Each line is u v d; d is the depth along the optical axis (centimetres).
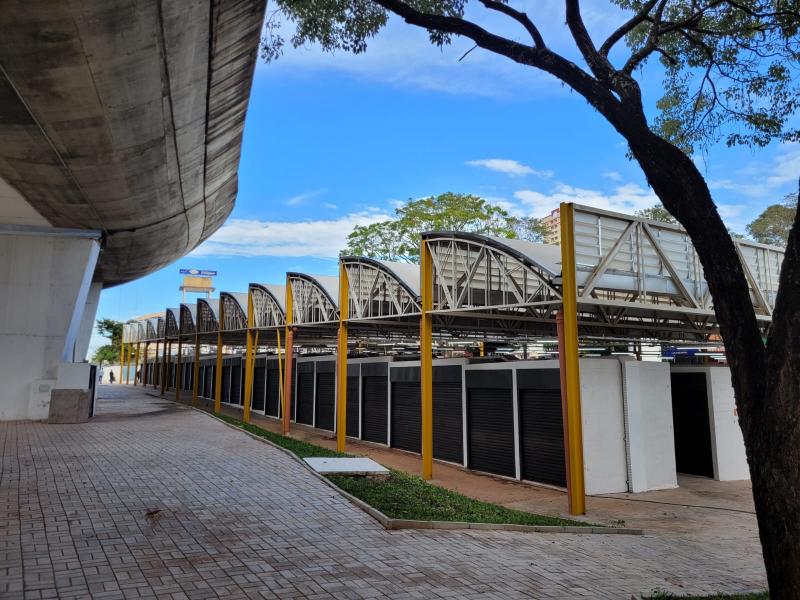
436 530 730
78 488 802
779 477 400
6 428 1415
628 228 1123
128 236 2009
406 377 1762
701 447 1424
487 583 543
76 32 851
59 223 1686
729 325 464
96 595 455
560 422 1230
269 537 634
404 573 553
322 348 3669
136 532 621
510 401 1363
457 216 3275
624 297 1271
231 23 1052
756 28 766
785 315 409
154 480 873
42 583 475
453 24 633
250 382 2358
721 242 477
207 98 1295
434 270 1409
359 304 1661
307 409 2330
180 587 482
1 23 803
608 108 555
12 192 1416
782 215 2712
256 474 957
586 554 703
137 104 1118
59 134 1143
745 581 648
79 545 572
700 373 1444
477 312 1361
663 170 504
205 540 609
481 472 1429
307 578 521
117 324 6638
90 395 1747
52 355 1675
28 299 1666
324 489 879
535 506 1073
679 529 929
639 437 1251
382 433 1867
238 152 1848
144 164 1416
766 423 412
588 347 2348
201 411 2059
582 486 1013
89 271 1789
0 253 1658
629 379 1261
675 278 1192
